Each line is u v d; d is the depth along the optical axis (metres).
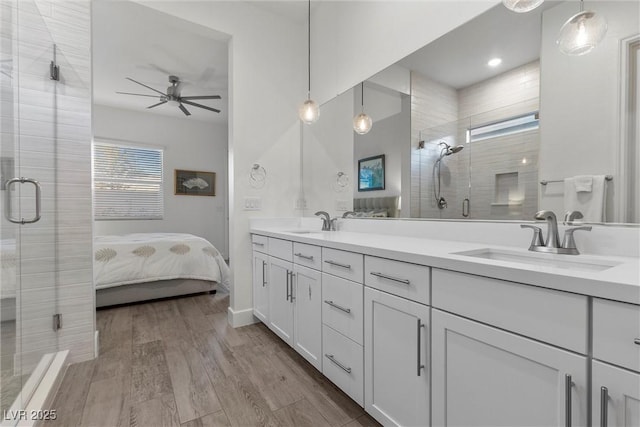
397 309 1.13
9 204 1.36
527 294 0.76
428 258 1.00
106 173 4.80
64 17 1.81
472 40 1.49
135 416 1.33
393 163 1.93
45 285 1.67
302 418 1.33
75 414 1.34
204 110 5.01
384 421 1.18
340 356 1.43
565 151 1.16
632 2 1.01
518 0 1.08
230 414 1.35
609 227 1.05
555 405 0.71
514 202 1.32
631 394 0.60
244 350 1.98
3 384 1.20
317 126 2.64
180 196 5.43
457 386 0.93
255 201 2.53
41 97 1.68
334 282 1.47
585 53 1.11
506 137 1.35
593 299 0.65
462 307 0.91
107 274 2.78
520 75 1.31
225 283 3.78
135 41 3.03
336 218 2.40
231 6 2.41
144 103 4.68
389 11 1.95
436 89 1.65
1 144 1.30
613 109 1.04
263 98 2.57
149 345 2.05
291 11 2.65
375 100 2.07
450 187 1.58
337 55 2.44
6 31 1.37
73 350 1.81
